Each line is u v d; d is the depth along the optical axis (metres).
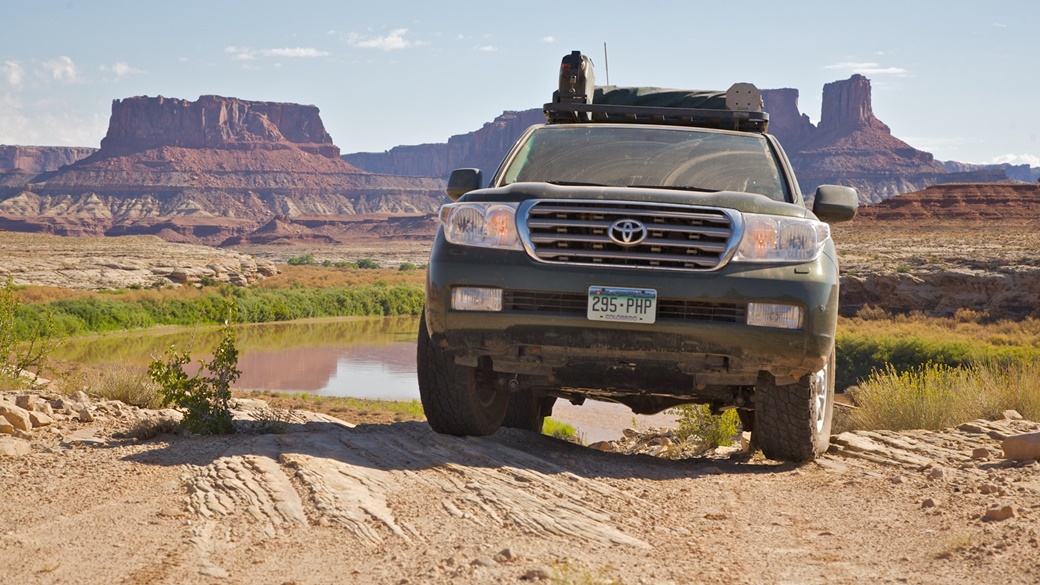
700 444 9.62
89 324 68.06
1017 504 4.35
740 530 4.00
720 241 4.87
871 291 79.69
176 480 4.50
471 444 5.57
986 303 75.00
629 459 6.03
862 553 3.58
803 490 4.96
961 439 6.70
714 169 5.75
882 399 8.22
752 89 6.58
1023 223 140.50
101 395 8.61
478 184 5.93
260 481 4.34
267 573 3.07
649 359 4.94
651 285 4.80
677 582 3.08
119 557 3.21
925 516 4.24
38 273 97.12
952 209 159.50
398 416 28.30
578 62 6.67
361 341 70.06
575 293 4.86
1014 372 8.90
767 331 4.80
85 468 4.82
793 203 5.47
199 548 3.34
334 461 4.85
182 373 6.79
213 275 113.50
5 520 3.74
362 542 3.48
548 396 7.24
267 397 33.66
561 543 3.58
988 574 3.20
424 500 4.19
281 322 90.25
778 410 5.47
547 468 5.12
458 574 3.05
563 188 5.11
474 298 5.00
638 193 5.03
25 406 6.78
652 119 6.75
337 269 190.00
